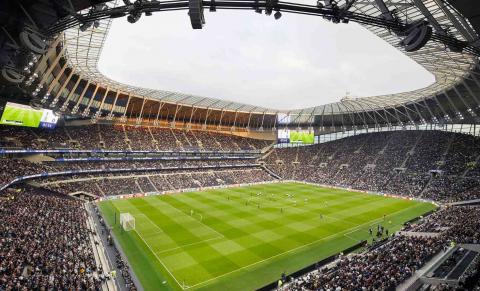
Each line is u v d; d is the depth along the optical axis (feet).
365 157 326.03
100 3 44.96
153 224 156.87
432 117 288.30
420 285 80.23
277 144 411.13
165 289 92.43
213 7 42.37
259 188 279.28
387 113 330.95
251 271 104.42
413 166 276.62
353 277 81.61
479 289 60.70
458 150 267.59
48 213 135.85
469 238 109.60
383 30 114.73
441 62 150.61
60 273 82.02
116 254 115.03
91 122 282.36
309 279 88.12
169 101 317.01
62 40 149.69
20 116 180.34
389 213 184.24
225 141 374.02
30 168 196.65
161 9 43.16
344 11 46.16
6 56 45.14
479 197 193.98
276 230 147.74
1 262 79.71
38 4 41.24
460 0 51.06
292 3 43.65
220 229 148.77
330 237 138.10
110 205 200.64
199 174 302.86
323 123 392.68
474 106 232.73
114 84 252.42
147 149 294.25
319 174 327.47
